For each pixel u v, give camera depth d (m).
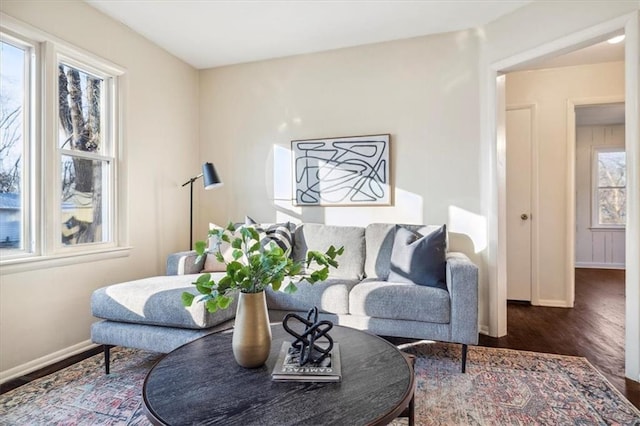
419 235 2.73
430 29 3.05
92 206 2.77
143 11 2.76
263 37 3.18
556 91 3.79
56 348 2.43
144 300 2.11
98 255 2.71
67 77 2.60
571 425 1.63
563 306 3.77
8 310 2.16
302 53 3.51
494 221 2.88
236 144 3.76
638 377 2.05
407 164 3.21
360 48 3.35
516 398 1.86
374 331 2.29
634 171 2.08
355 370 1.28
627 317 2.12
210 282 1.30
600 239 6.38
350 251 2.90
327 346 1.46
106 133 2.90
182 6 2.69
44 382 2.09
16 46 2.28
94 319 2.69
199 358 1.40
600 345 2.63
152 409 1.04
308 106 3.52
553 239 3.81
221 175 3.81
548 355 2.44
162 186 3.38
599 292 4.43
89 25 2.66
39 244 2.36
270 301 2.49
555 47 2.50
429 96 3.15
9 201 2.24
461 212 3.06
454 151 3.08
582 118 5.78
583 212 6.44
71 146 2.62
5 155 2.22
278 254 1.35
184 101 3.69
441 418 1.68
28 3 2.26
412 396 1.20
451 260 2.34
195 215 3.85
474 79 3.03
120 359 2.42
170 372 1.28
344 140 3.36
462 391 1.94
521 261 3.93
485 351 2.52
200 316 2.00
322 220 3.46
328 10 2.76
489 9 2.74
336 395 1.12
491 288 2.88
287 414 1.01
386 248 2.86
